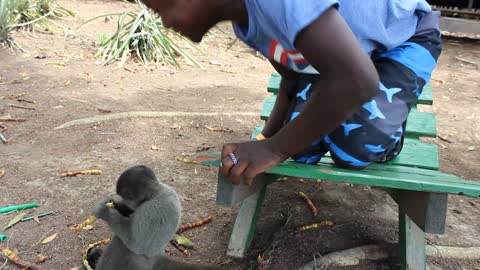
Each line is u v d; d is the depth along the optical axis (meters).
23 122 4.86
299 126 1.96
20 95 5.54
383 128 2.43
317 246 3.15
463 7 11.19
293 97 2.80
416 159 2.92
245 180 2.08
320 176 2.22
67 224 3.25
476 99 6.76
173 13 1.88
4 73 6.24
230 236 3.22
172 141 4.70
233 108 5.73
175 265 2.55
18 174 3.86
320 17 1.71
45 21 8.60
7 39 7.32
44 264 2.86
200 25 1.92
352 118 2.41
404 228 2.82
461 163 4.66
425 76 2.64
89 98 5.66
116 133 4.77
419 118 3.40
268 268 2.92
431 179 2.34
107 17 9.48
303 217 3.49
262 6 1.76
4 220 3.25
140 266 2.48
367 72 1.77
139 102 5.68
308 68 2.12
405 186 2.18
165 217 2.44
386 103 2.48
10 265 2.83
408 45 2.61
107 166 4.08
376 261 3.07
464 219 3.65
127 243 2.44
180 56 7.75
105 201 2.65
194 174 4.05
